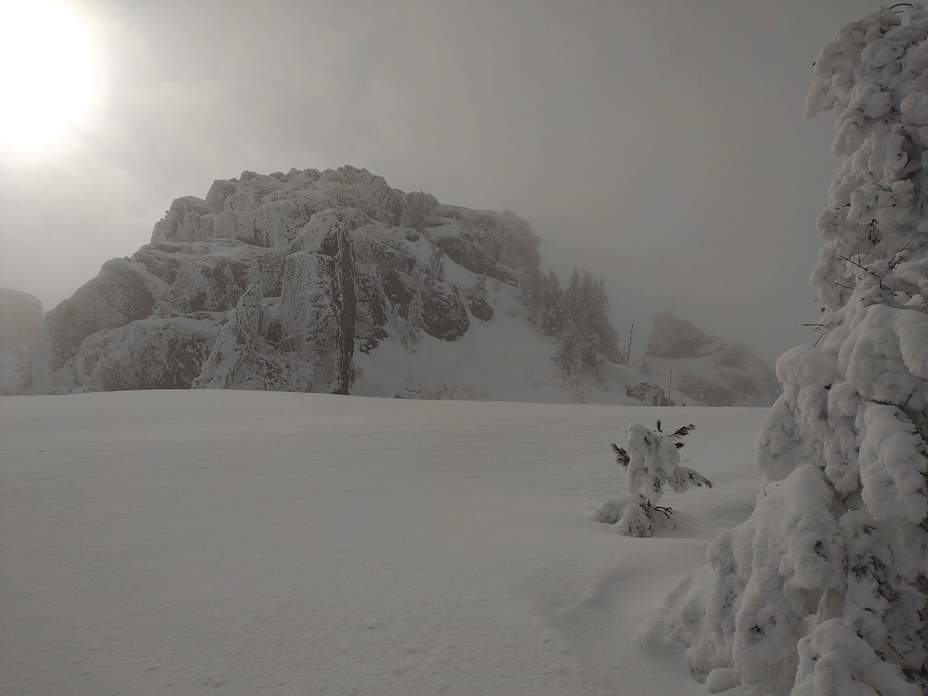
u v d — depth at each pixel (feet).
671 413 48.37
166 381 201.67
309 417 45.55
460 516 18.97
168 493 21.13
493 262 428.15
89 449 29.84
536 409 54.24
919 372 7.50
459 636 9.85
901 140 15.78
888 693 6.53
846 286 15.87
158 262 255.50
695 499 22.68
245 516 18.30
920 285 9.92
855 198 15.96
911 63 15.93
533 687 8.30
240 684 8.34
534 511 20.22
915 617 7.27
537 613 10.86
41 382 233.55
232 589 12.03
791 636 7.85
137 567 13.46
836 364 9.36
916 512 6.94
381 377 263.90
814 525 7.86
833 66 17.54
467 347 313.32
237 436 34.60
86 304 239.71
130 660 9.08
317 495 21.38
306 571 13.15
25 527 16.75
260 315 198.39
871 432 7.65
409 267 329.11
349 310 228.43
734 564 9.21
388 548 15.01
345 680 8.44
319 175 388.98
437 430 37.70
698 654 9.35
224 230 307.99
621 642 10.15
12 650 9.43
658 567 13.66
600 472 27.58
